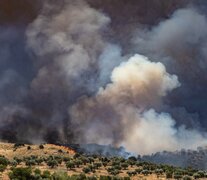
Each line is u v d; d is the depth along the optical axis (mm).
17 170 64625
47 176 68438
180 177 99062
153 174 105188
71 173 94312
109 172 104688
